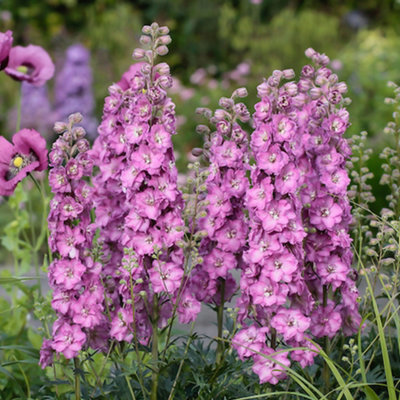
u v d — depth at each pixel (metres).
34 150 2.50
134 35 8.00
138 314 2.36
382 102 6.62
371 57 7.22
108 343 2.42
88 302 2.34
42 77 2.92
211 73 8.00
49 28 8.77
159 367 2.33
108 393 2.38
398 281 2.44
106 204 2.45
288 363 2.31
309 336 2.39
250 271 2.32
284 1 8.94
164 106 2.31
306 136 2.39
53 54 8.23
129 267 2.27
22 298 2.93
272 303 2.29
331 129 2.36
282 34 7.72
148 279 2.36
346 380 2.45
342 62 7.25
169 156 2.31
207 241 2.45
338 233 2.38
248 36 7.93
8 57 2.79
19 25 8.77
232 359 2.47
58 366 2.64
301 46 7.57
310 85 2.42
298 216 2.31
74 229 2.33
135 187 2.31
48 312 2.65
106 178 2.42
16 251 3.00
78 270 2.33
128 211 2.42
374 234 3.14
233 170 2.40
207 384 2.37
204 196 2.44
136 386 2.41
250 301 2.34
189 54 8.77
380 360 2.54
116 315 2.39
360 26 9.23
